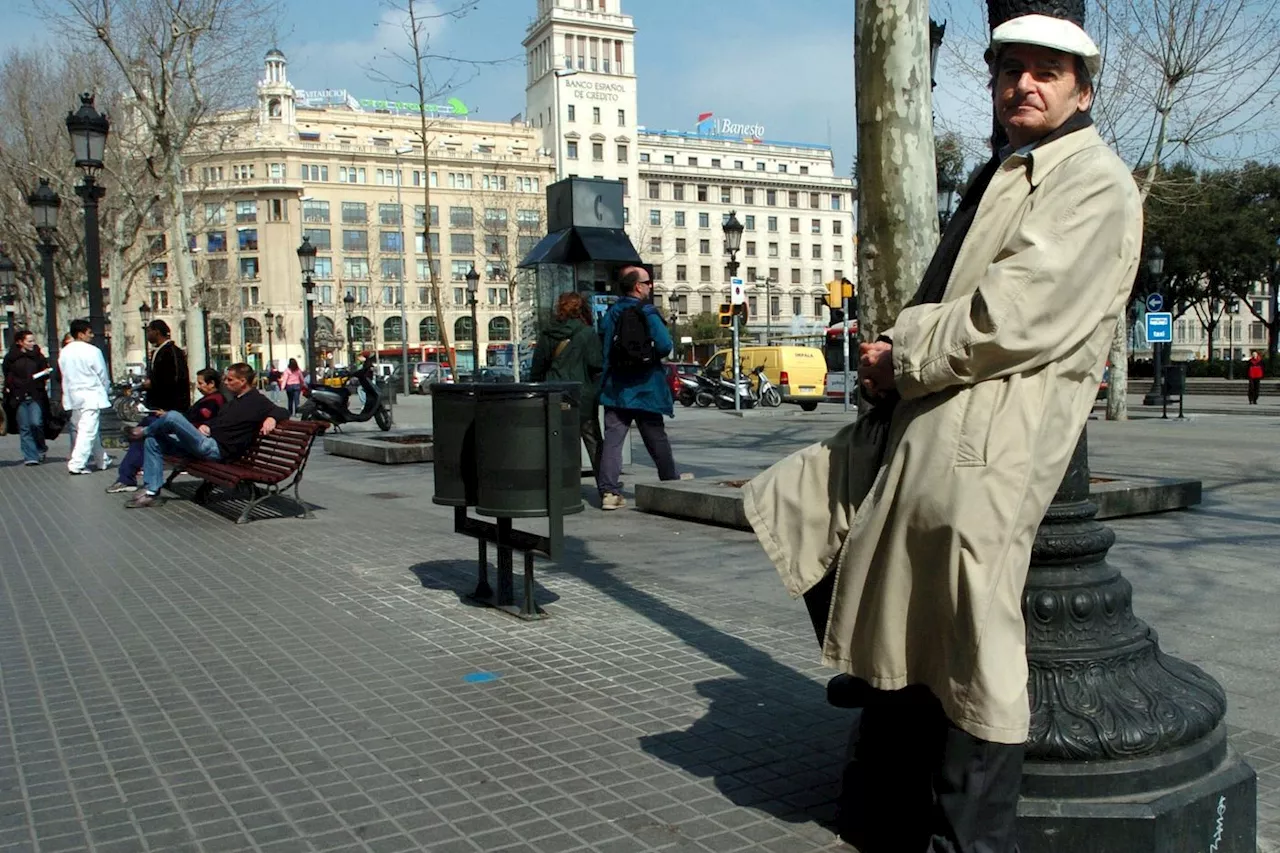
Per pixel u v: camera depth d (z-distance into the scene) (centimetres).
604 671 448
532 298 1190
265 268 9619
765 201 11875
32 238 3631
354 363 5656
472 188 10456
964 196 260
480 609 564
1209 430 1761
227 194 5075
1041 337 215
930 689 233
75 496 1097
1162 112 1956
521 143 10831
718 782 326
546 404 516
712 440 1659
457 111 10994
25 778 340
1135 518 803
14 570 694
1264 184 4528
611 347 898
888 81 348
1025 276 215
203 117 2833
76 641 512
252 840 292
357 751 360
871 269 359
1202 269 4556
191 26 2330
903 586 233
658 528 815
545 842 287
